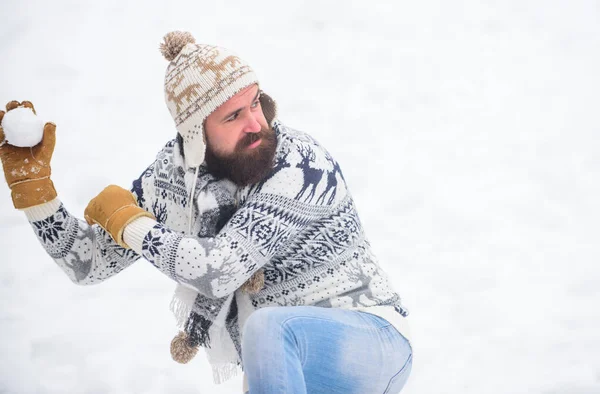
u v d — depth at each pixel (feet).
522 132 83.92
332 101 91.09
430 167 72.79
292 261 25.49
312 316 23.30
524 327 43.75
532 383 37.47
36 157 25.52
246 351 22.26
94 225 27.27
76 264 26.71
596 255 54.34
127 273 52.19
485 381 37.86
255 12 116.57
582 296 48.06
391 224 59.72
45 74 93.81
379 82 96.78
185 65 24.71
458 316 45.24
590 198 66.08
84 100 88.28
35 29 104.42
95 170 69.97
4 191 64.39
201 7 116.26
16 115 24.79
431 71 100.68
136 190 27.32
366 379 23.97
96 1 113.39
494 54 106.73
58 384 38.40
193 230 26.37
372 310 25.36
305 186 24.68
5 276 50.96
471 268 52.06
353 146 78.28
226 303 26.23
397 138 80.89
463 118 87.51
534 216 61.87
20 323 44.86
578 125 86.02
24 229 58.18
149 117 84.99
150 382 38.75
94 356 41.06
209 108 24.23
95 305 47.44
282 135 25.13
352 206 26.53
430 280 50.31
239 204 25.22
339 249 25.71
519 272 51.62
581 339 42.06
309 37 109.40
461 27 114.21
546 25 115.65
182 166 26.37
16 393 37.42
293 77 97.86
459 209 62.69
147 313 46.60
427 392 37.01
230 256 23.58
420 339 42.45
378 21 114.62
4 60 96.17
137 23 109.81
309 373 23.40
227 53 24.77
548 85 98.12
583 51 108.47
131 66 98.32
